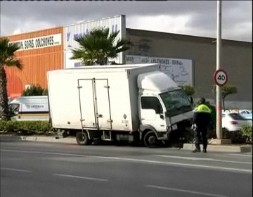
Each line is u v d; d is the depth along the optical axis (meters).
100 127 22.28
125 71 21.44
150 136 21.28
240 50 57.84
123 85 21.53
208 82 53.44
